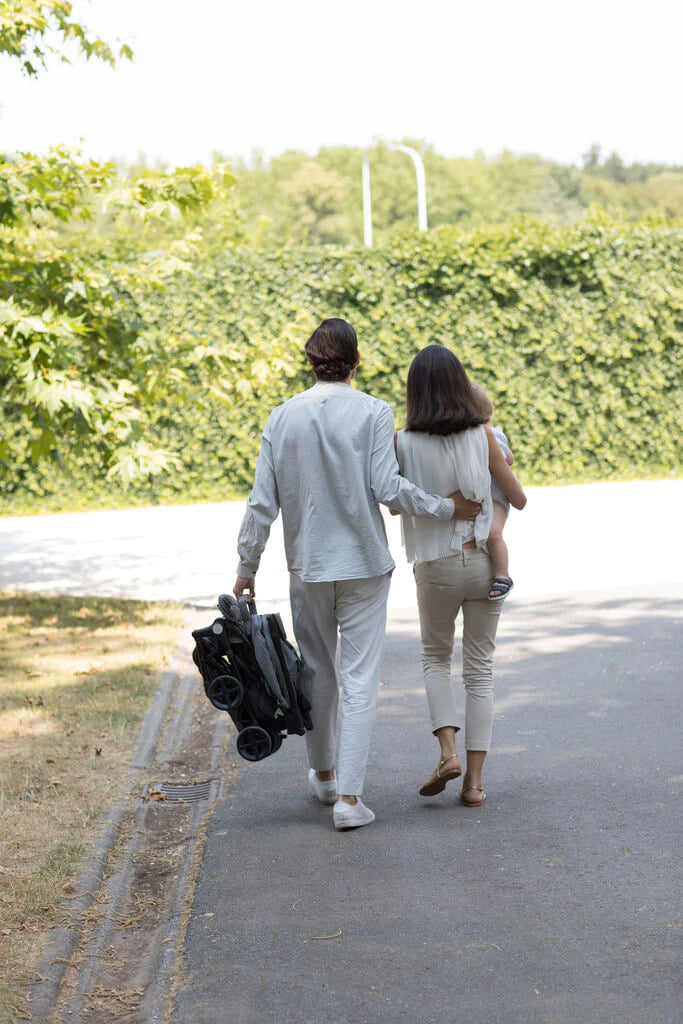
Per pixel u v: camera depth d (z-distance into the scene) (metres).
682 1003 3.02
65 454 15.77
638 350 18.64
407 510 4.44
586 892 3.77
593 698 6.27
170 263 9.30
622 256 18.27
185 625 8.71
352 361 4.55
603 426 18.67
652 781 4.86
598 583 9.77
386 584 4.57
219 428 17.59
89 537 14.27
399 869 4.04
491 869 4.00
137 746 5.62
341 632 4.61
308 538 4.44
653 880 3.84
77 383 8.05
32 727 5.92
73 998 3.20
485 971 3.25
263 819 4.68
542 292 18.16
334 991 3.17
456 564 4.56
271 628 4.39
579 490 17.69
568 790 4.81
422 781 5.07
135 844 4.45
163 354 8.98
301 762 5.50
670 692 6.30
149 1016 3.12
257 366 9.41
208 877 4.06
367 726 4.50
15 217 8.29
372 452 4.42
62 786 4.98
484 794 4.84
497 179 91.12
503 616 8.62
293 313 17.48
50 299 8.66
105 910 3.80
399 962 3.33
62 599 9.80
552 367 18.41
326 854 4.22
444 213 84.25
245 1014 3.07
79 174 8.46
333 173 82.69
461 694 6.50
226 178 8.92
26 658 7.55
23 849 4.23
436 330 18.05
